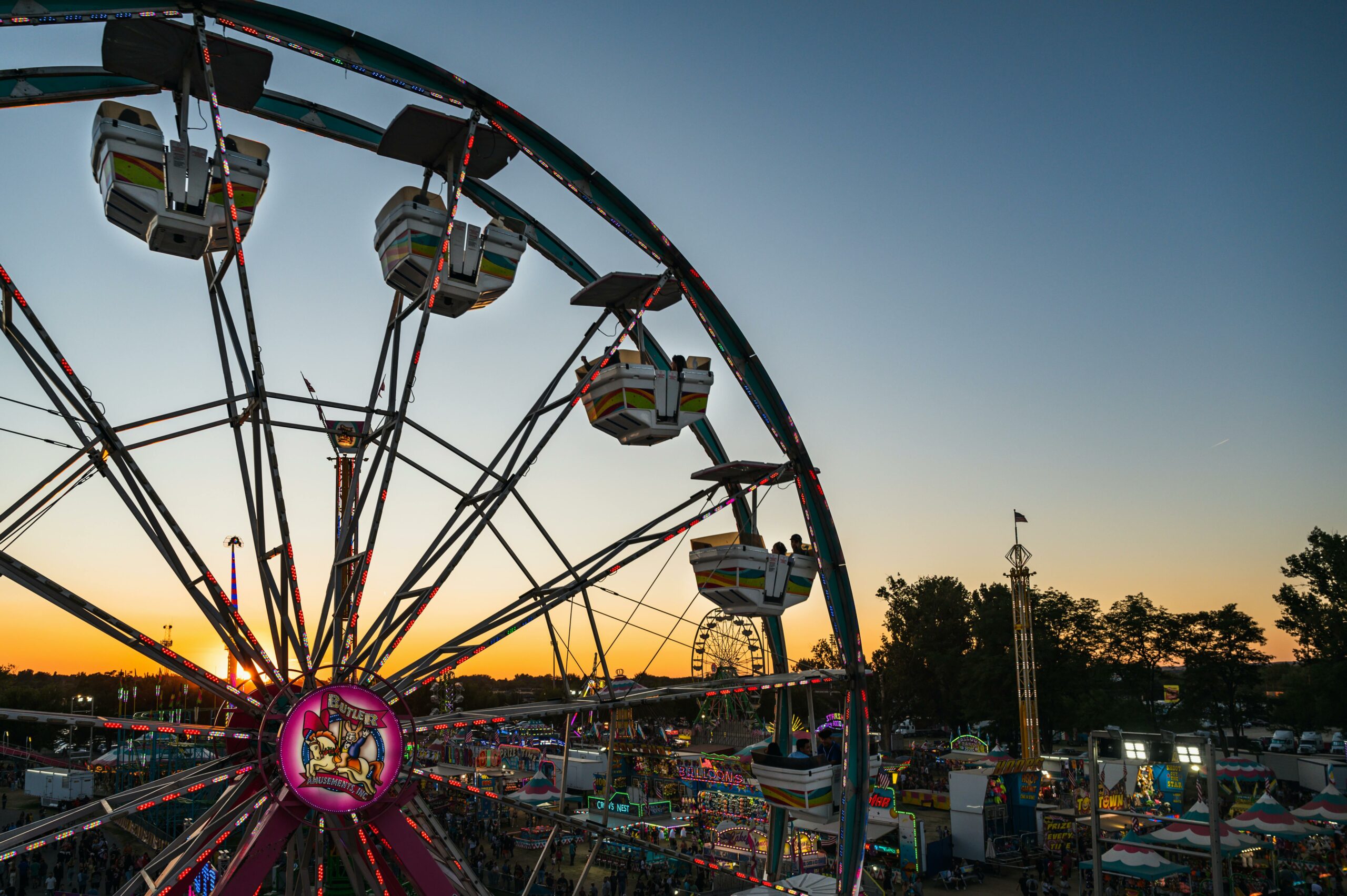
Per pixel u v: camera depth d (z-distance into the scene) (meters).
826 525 16.17
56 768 55.44
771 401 15.84
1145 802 44.62
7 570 9.52
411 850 11.48
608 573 13.95
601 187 14.27
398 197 13.40
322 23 11.82
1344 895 31.44
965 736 62.75
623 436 15.11
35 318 10.12
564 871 38.06
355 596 12.39
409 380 12.30
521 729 59.62
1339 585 75.31
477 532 12.96
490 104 13.18
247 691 11.79
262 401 11.57
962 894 34.81
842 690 16.69
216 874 21.88
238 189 11.45
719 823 41.41
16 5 9.81
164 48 11.44
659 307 15.95
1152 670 91.44
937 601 100.38
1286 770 59.31
